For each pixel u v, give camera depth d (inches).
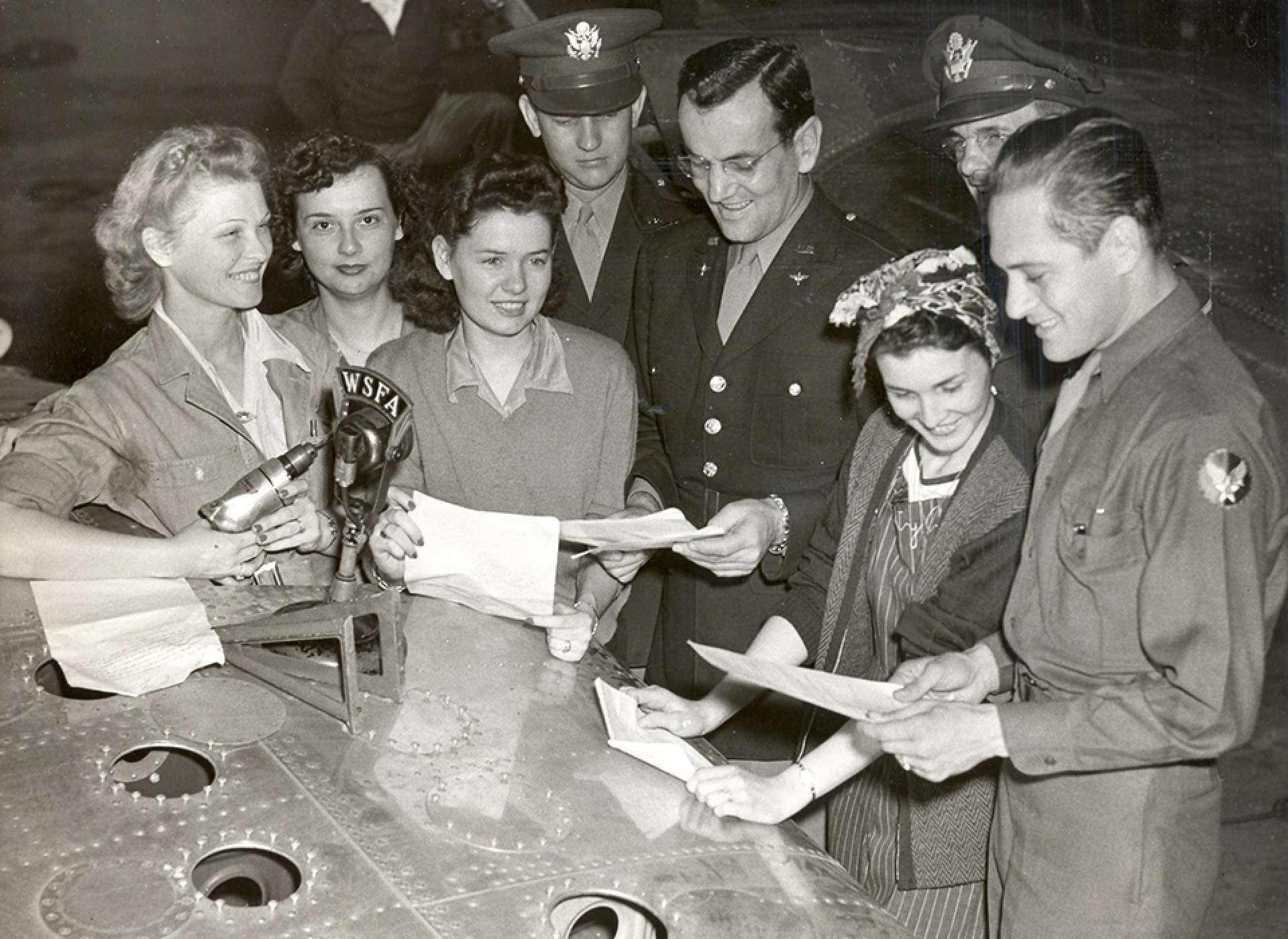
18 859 52.2
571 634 73.7
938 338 63.4
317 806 56.9
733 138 82.7
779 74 82.6
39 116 203.2
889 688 60.4
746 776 60.3
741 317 91.7
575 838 55.8
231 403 89.4
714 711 69.7
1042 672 61.4
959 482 69.4
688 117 83.7
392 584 77.6
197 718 63.9
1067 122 56.1
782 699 96.2
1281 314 165.0
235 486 77.5
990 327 65.2
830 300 89.2
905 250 90.0
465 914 50.1
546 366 90.0
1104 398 58.1
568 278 104.5
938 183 130.0
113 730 62.5
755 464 92.8
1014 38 82.0
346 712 63.5
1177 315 56.6
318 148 95.7
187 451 87.8
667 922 50.8
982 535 67.9
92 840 53.7
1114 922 60.3
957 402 65.1
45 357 179.2
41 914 49.0
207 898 50.6
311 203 96.0
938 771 57.1
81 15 208.4
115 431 85.9
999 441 69.2
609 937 71.0
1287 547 56.1
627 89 101.8
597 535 73.5
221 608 76.3
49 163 200.8
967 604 68.1
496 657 73.2
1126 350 57.4
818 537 79.6
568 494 91.8
